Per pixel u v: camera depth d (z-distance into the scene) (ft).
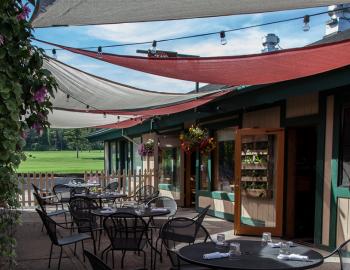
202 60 17.16
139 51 19.47
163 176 48.24
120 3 10.36
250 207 29.17
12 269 10.78
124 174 48.24
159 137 46.37
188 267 14.96
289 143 27.43
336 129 22.71
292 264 11.69
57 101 28.73
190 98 26.58
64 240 20.06
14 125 9.68
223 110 31.40
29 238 27.50
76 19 11.69
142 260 21.57
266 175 28.04
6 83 9.55
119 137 63.31
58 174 73.26
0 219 10.23
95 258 10.78
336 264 20.48
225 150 35.27
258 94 25.49
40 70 10.78
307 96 24.98
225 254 12.62
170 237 17.98
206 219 34.71
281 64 17.17
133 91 24.53
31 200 44.88
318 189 23.86
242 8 11.30
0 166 9.81
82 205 23.95
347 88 21.98
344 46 15.03
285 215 27.40
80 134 163.73
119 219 18.66
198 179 39.04
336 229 22.65
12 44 9.82
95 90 24.85
